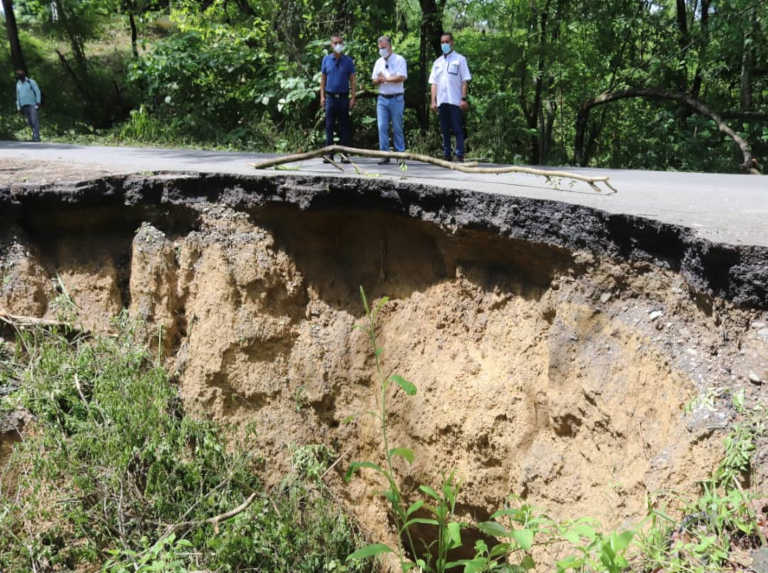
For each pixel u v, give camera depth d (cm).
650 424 364
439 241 523
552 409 441
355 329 577
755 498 268
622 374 398
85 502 513
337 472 580
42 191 609
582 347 431
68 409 562
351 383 575
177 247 611
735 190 610
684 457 314
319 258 592
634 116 1738
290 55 1596
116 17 2625
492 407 484
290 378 587
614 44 1638
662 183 680
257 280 585
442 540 299
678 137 1539
